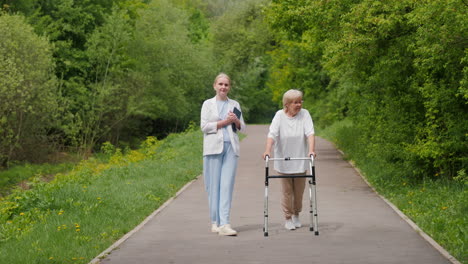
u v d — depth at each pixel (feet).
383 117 47.06
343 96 114.93
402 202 35.73
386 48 43.52
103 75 120.47
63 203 34.45
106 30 117.19
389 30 39.81
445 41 32.48
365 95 53.67
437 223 27.86
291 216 28.48
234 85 242.37
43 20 107.14
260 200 39.06
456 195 35.17
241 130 27.96
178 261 21.93
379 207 35.32
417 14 32.55
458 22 30.89
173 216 33.01
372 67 48.34
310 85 143.13
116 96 120.06
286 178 27.81
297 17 58.18
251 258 22.22
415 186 42.01
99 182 49.21
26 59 90.48
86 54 116.88
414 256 22.12
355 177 51.49
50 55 95.81
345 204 36.68
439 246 23.57
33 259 21.98
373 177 47.06
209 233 27.66
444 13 30.63
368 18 38.50
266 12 74.13
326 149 86.12
